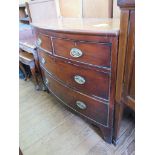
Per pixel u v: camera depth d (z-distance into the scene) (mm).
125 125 1265
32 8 1788
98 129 1271
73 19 1411
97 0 1386
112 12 1321
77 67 966
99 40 759
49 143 1201
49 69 1313
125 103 843
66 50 977
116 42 717
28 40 1878
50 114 1503
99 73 861
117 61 761
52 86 1437
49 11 1801
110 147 1105
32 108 1616
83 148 1128
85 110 1126
